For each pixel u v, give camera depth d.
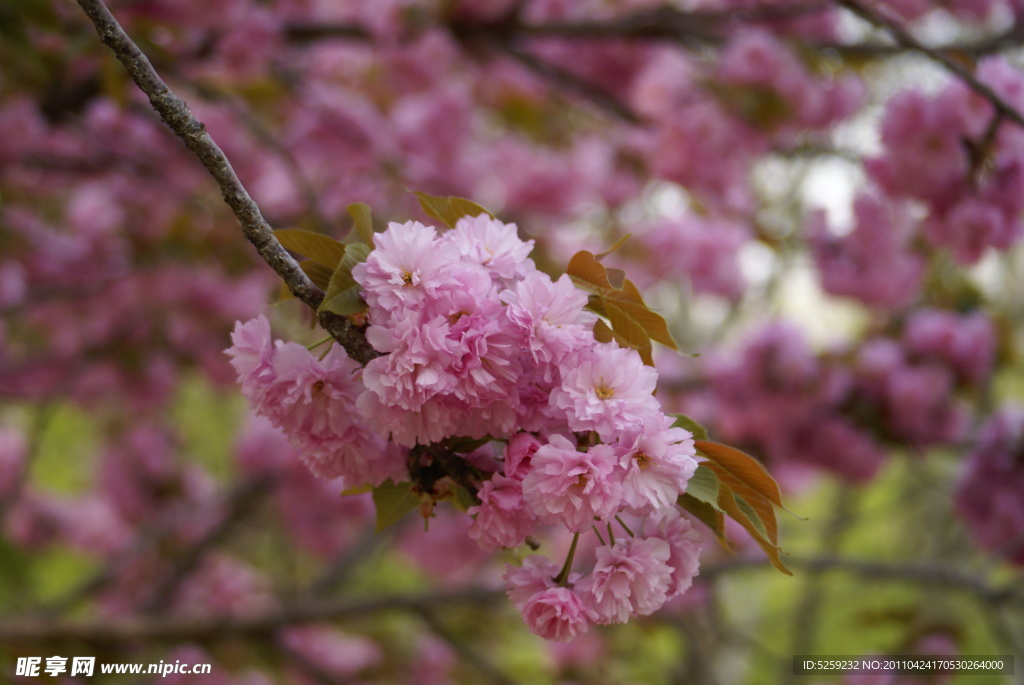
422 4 3.96
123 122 3.74
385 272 1.07
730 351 4.57
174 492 6.01
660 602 1.06
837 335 4.64
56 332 5.33
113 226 4.77
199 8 3.31
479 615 4.79
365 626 4.86
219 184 1.09
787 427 4.34
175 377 5.67
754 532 1.10
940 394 4.12
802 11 3.73
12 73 3.12
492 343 1.05
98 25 1.03
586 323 1.15
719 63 3.76
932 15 4.18
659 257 5.47
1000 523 3.86
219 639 3.87
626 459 1.02
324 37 3.90
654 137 4.02
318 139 4.52
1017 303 5.72
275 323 2.92
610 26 3.92
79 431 7.98
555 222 5.56
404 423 1.07
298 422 1.14
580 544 4.42
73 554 7.11
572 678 4.75
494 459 1.17
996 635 4.97
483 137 5.52
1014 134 2.57
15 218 4.50
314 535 5.64
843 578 6.82
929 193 2.67
